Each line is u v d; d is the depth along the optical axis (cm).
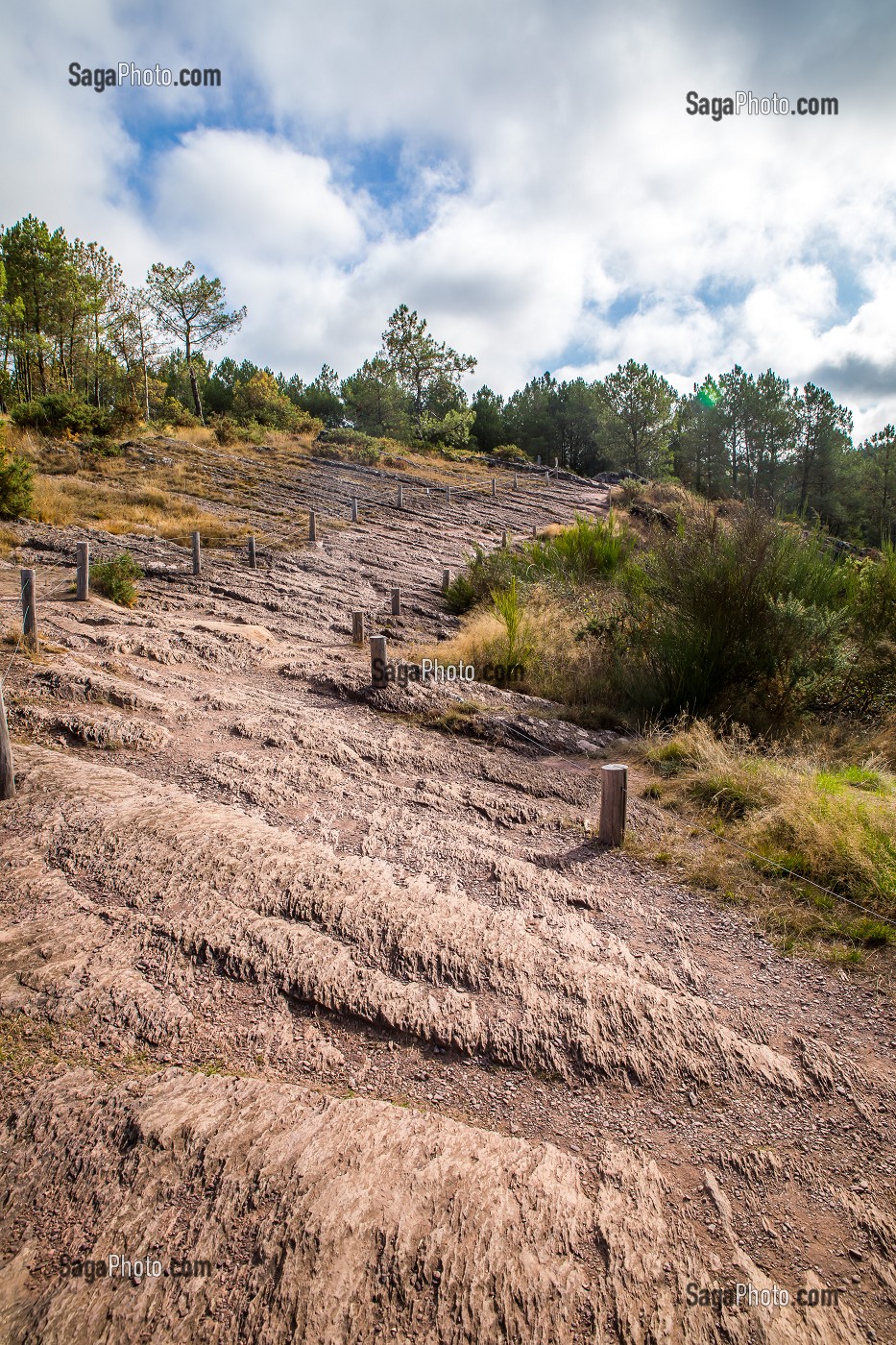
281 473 2902
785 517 1001
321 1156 236
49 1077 263
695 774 599
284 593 1340
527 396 6334
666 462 4928
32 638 736
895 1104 279
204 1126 244
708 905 420
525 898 412
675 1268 211
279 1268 201
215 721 647
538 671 939
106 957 326
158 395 4534
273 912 370
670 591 905
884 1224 229
